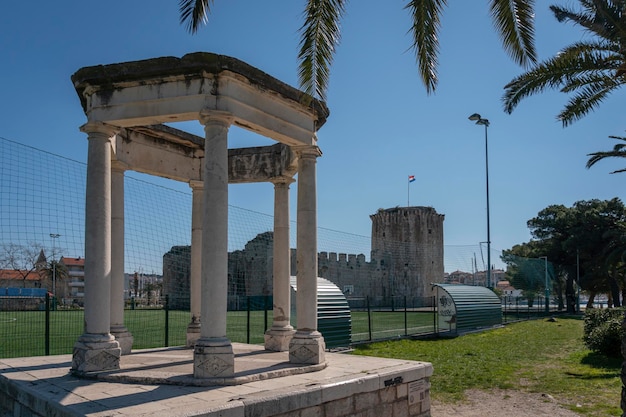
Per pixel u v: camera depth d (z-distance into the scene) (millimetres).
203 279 8602
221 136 8898
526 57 10375
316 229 10641
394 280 63781
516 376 14789
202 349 8312
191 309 12930
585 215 51062
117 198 11578
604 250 47844
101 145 9484
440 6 10188
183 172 12930
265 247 46281
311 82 9750
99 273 9188
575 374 14992
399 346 20938
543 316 42656
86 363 8867
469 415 10797
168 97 9086
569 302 53469
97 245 9211
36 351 17547
